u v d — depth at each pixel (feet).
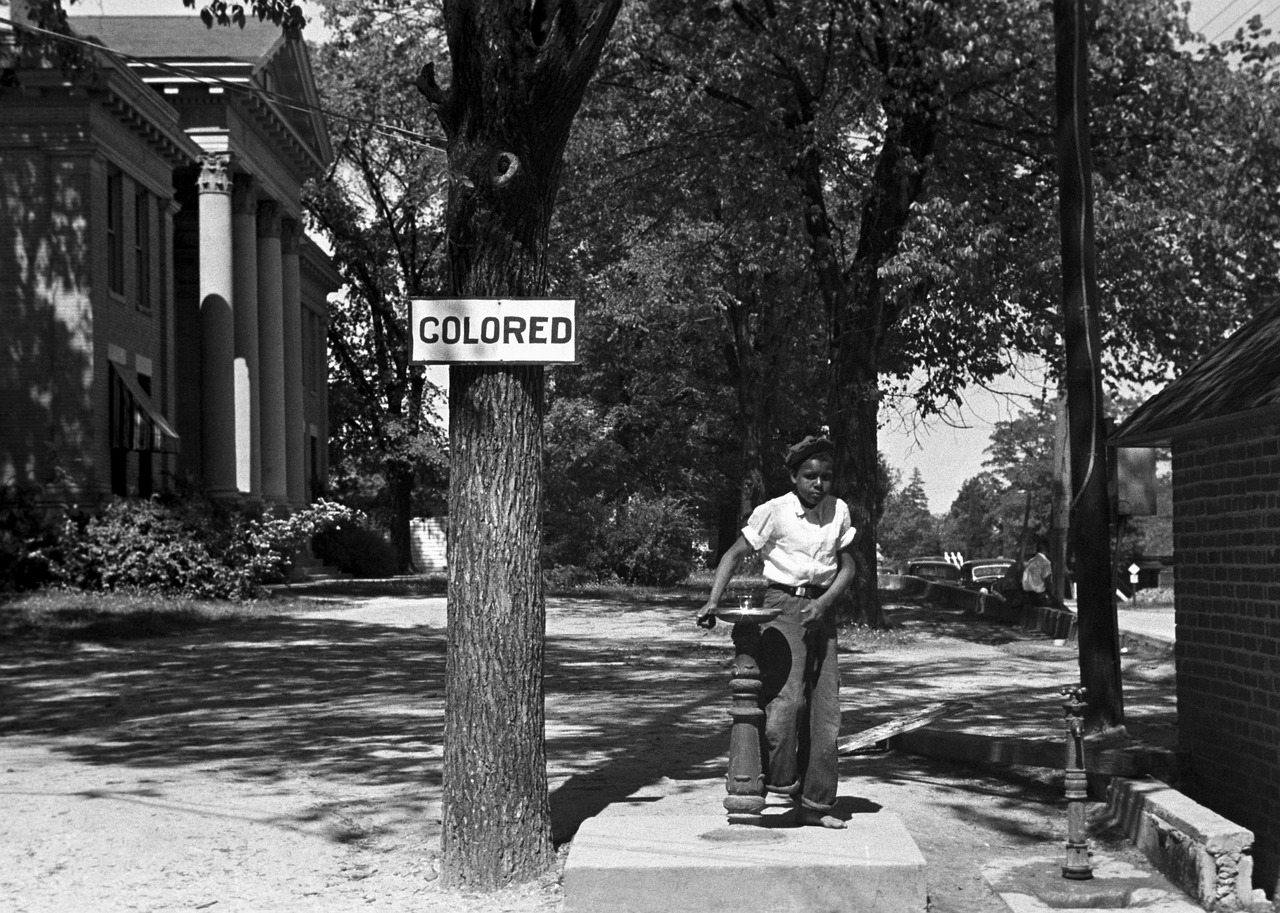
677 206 93.50
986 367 88.48
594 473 161.48
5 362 102.37
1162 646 67.77
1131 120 84.38
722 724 44.27
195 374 136.98
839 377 84.02
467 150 24.77
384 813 30.07
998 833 29.35
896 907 22.04
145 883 24.61
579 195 91.81
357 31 100.53
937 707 38.22
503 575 24.39
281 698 51.34
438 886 24.32
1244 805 28.94
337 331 199.62
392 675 59.77
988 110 84.53
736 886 22.11
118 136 107.76
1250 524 28.63
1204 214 80.18
